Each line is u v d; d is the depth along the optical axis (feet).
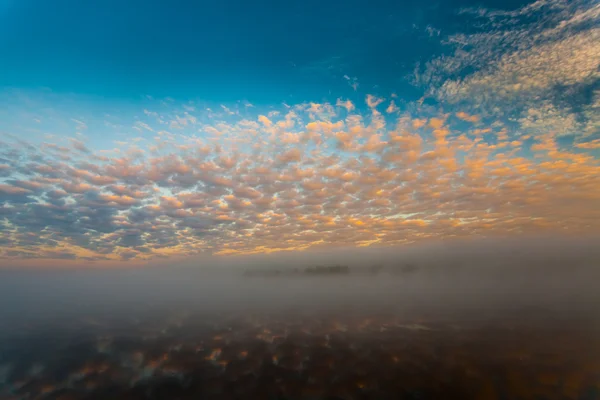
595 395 20.57
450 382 23.45
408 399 21.27
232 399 21.98
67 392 23.73
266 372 26.48
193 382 24.93
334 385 23.72
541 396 20.80
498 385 22.61
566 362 25.67
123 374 26.91
